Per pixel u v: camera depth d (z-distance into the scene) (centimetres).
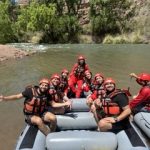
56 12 4925
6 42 4766
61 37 4831
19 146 611
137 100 827
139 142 613
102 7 4784
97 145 608
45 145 638
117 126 670
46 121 717
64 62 2241
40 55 2753
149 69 1881
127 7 4819
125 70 1853
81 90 988
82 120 741
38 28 4791
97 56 2661
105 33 4759
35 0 5078
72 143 607
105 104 680
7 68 1948
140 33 4634
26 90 705
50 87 758
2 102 1105
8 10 5147
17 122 910
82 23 4919
